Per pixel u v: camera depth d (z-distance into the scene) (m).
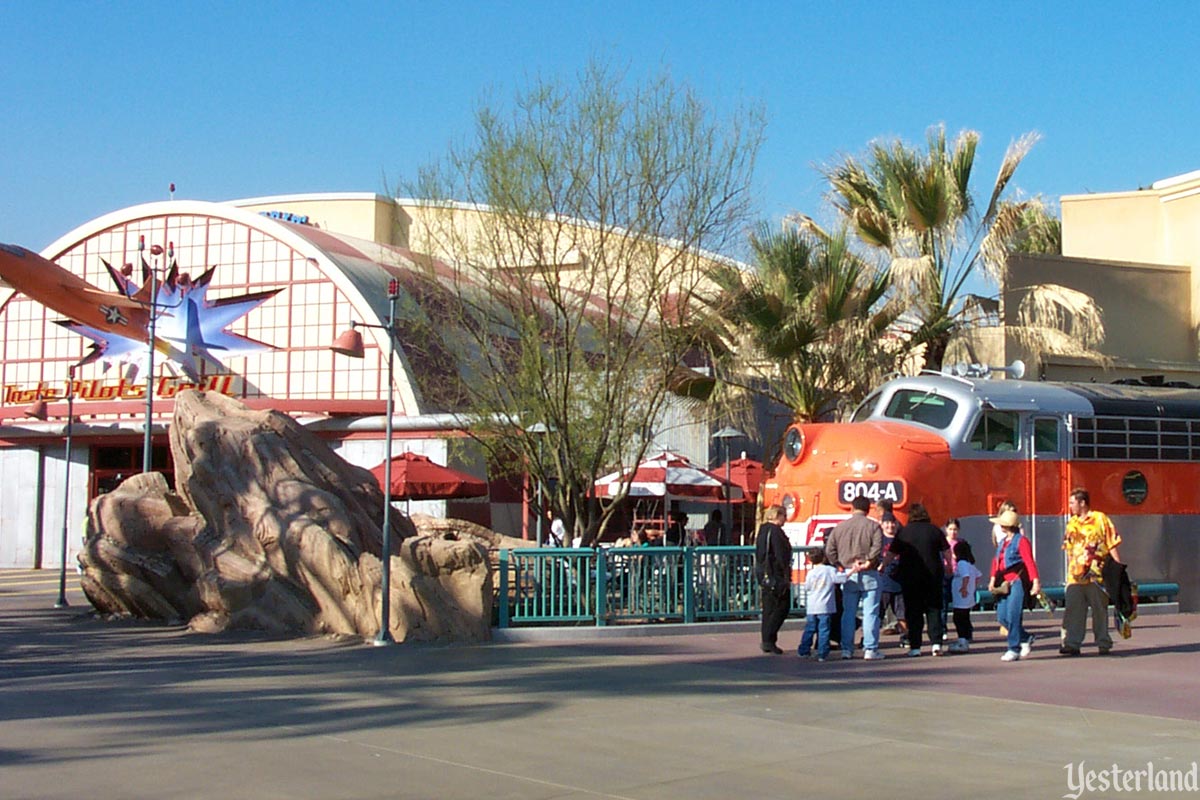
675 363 19.48
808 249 21.81
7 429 40.06
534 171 18.97
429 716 10.41
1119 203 30.03
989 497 18.83
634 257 19.03
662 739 9.47
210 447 18.44
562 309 18.70
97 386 38.91
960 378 19.50
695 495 26.62
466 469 33.94
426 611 15.80
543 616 16.58
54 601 24.53
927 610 15.02
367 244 40.72
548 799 7.58
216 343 37.22
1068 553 14.93
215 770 8.28
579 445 19.08
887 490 18.22
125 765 8.42
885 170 23.47
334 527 17.27
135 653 14.98
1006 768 8.46
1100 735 9.68
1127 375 26.58
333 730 9.74
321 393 36.00
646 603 17.17
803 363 22.27
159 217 38.66
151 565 18.75
